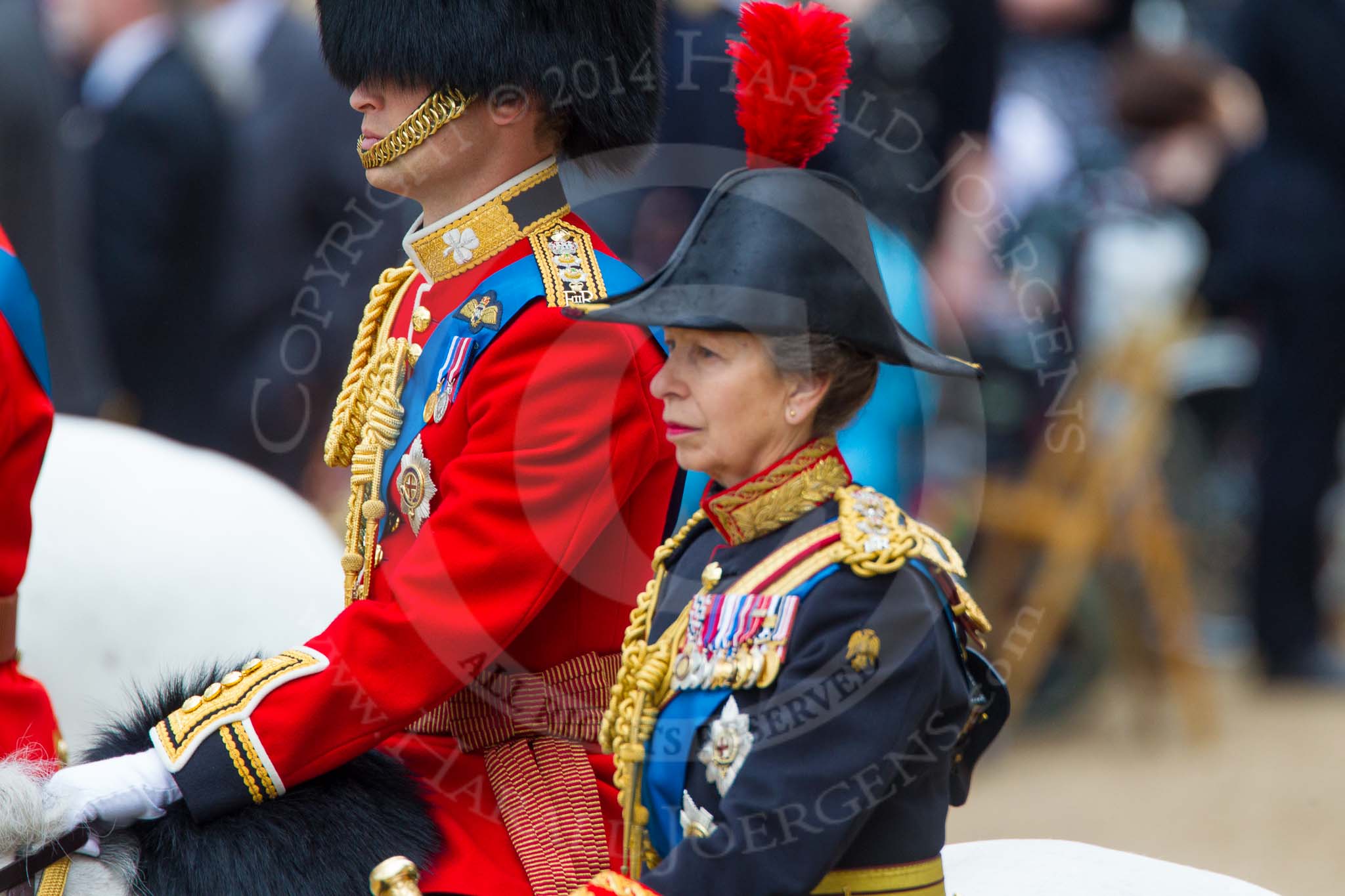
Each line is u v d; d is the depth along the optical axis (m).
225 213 19.89
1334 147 20.42
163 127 19.67
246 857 7.04
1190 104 19.77
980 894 7.61
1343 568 23.50
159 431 19.89
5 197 16.69
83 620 10.20
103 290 19.86
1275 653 21.31
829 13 6.27
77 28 22.44
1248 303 20.61
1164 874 7.84
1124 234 18.00
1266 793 17.70
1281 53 20.38
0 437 8.04
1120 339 17.92
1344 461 22.48
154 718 7.50
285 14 19.16
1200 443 21.19
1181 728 19.92
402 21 7.62
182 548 10.44
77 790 7.06
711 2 12.52
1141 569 19.08
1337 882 15.35
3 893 6.88
